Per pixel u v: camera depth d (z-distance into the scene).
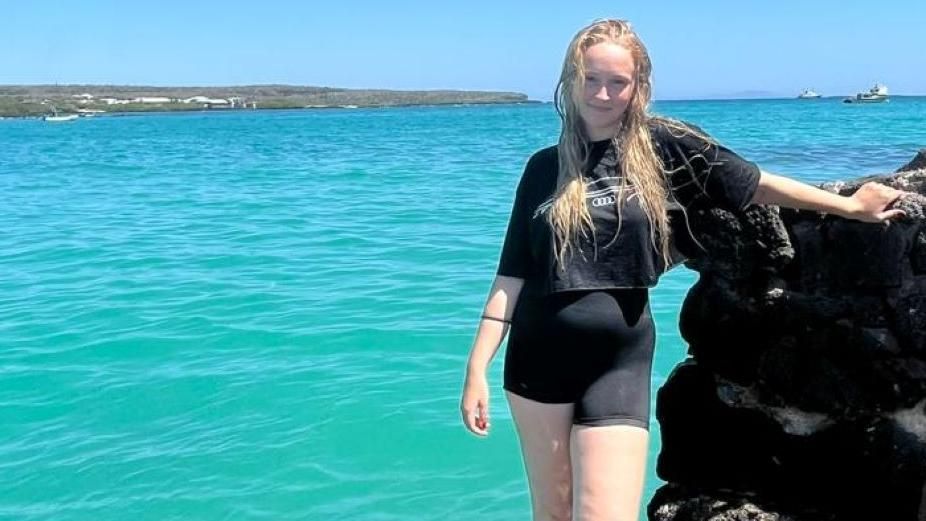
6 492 4.88
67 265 11.05
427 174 24.14
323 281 9.77
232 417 5.82
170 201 18.48
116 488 4.89
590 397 2.76
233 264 10.92
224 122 98.44
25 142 51.94
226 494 4.80
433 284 9.50
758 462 3.03
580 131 2.77
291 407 5.95
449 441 5.37
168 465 5.14
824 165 22.98
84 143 49.56
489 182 21.41
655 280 2.76
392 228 13.72
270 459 5.20
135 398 6.18
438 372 6.58
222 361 6.95
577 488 2.77
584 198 2.71
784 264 2.83
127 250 12.12
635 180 2.70
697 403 3.15
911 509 2.75
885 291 2.70
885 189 2.66
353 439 5.43
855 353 2.76
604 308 2.74
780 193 2.68
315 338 7.50
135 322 8.12
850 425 2.83
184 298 9.04
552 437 2.88
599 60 2.66
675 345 7.01
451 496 4.73
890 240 2.66
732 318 2.95
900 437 2.74
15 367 6.87
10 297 9.21
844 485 2.87
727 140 35.41
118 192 20.75
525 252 2.92
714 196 2.75
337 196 18.81
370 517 4.53
